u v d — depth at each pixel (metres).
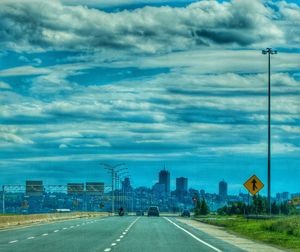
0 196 144.50
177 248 32.31
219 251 30.77
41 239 39.25
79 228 57.44
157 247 32.72
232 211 162.00
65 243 35.34
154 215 131.38
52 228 57.25
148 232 50.09
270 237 42.28
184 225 69.12
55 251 29.31
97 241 37.38
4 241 37.06
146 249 31.12
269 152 74.62
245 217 89.44
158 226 64.06
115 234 46.16
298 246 34.53
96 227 59.97
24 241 37.09
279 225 49.97
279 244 36.56
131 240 38.66
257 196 119.56
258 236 44.56
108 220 88.50
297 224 47.59
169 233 48.94
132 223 73.75
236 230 55.31
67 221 82.69
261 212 117.75
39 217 79.75
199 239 41.25
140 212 176.75
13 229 55.03
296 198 100.12
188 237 43.59
